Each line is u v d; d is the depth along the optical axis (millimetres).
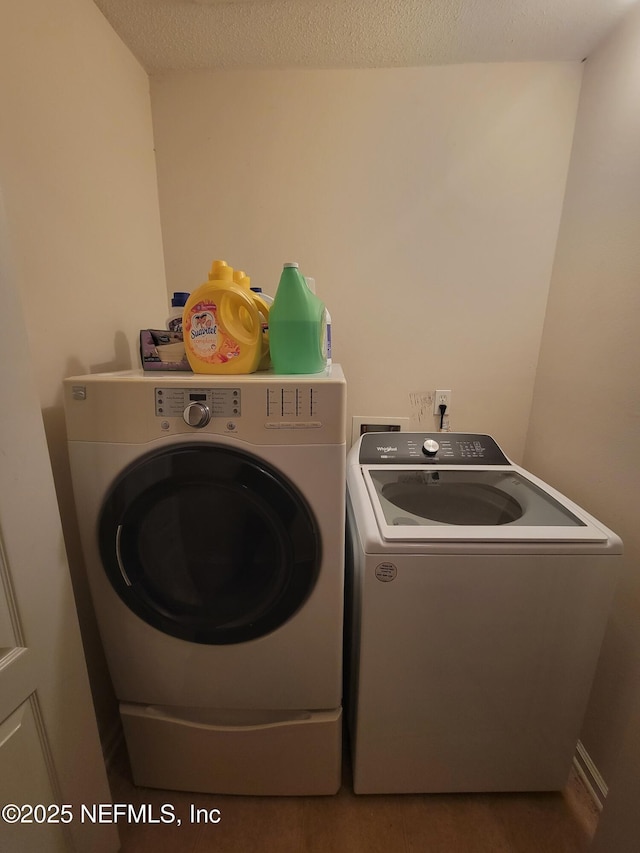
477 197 1406
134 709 1019
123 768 1170
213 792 1080
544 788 1057
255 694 979
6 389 646
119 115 1215
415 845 985
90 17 1067
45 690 741
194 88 1372
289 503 831
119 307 1236
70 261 1013
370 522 917
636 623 999
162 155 1429
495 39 1211
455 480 1212
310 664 951
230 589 953
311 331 907
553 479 1409
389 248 1459
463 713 981
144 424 828
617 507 1083
